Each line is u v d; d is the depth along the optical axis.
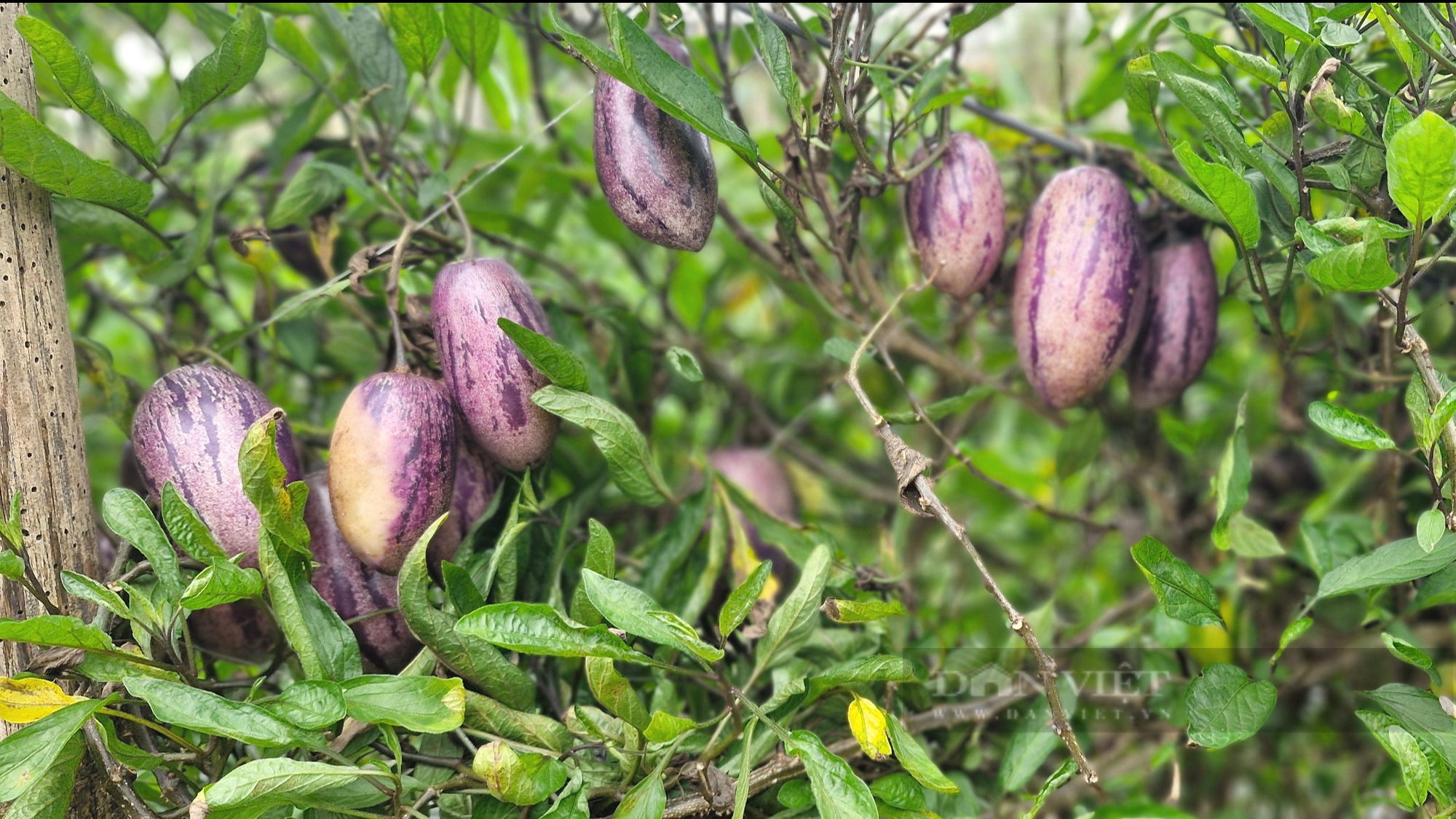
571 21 1.33
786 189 1.15
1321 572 1.17
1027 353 1.15
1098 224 1.13
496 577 1.12
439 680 1.03
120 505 1.03
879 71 1.16
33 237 1.05
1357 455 1.38
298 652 1.04
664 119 1.07
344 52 1.36
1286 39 1.11
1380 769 1.24
